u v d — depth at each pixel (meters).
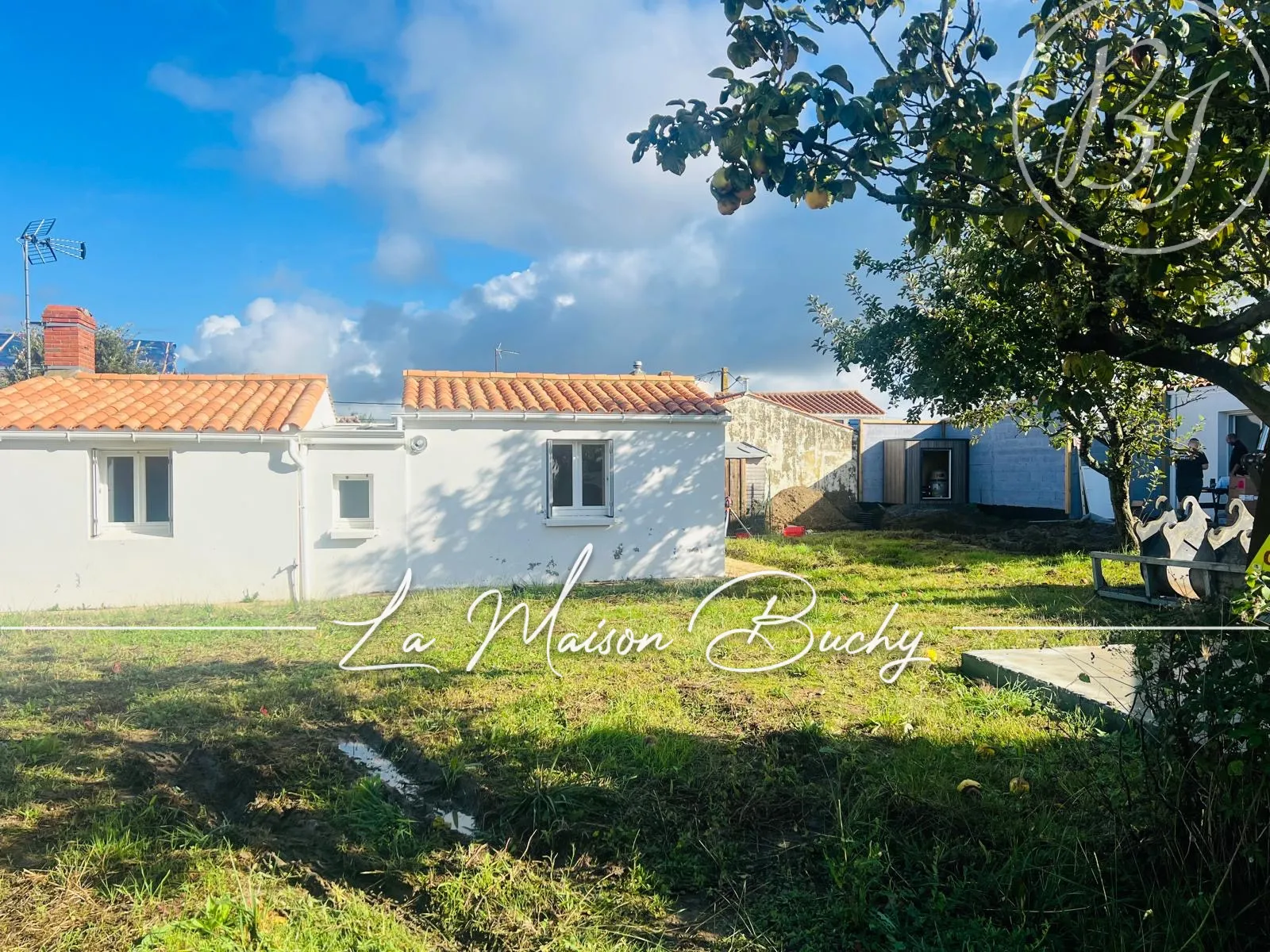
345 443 13.18
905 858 3.99
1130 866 3.61
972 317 12.34
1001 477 25.22
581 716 6.39
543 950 3.45
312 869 4.24
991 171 3.66
